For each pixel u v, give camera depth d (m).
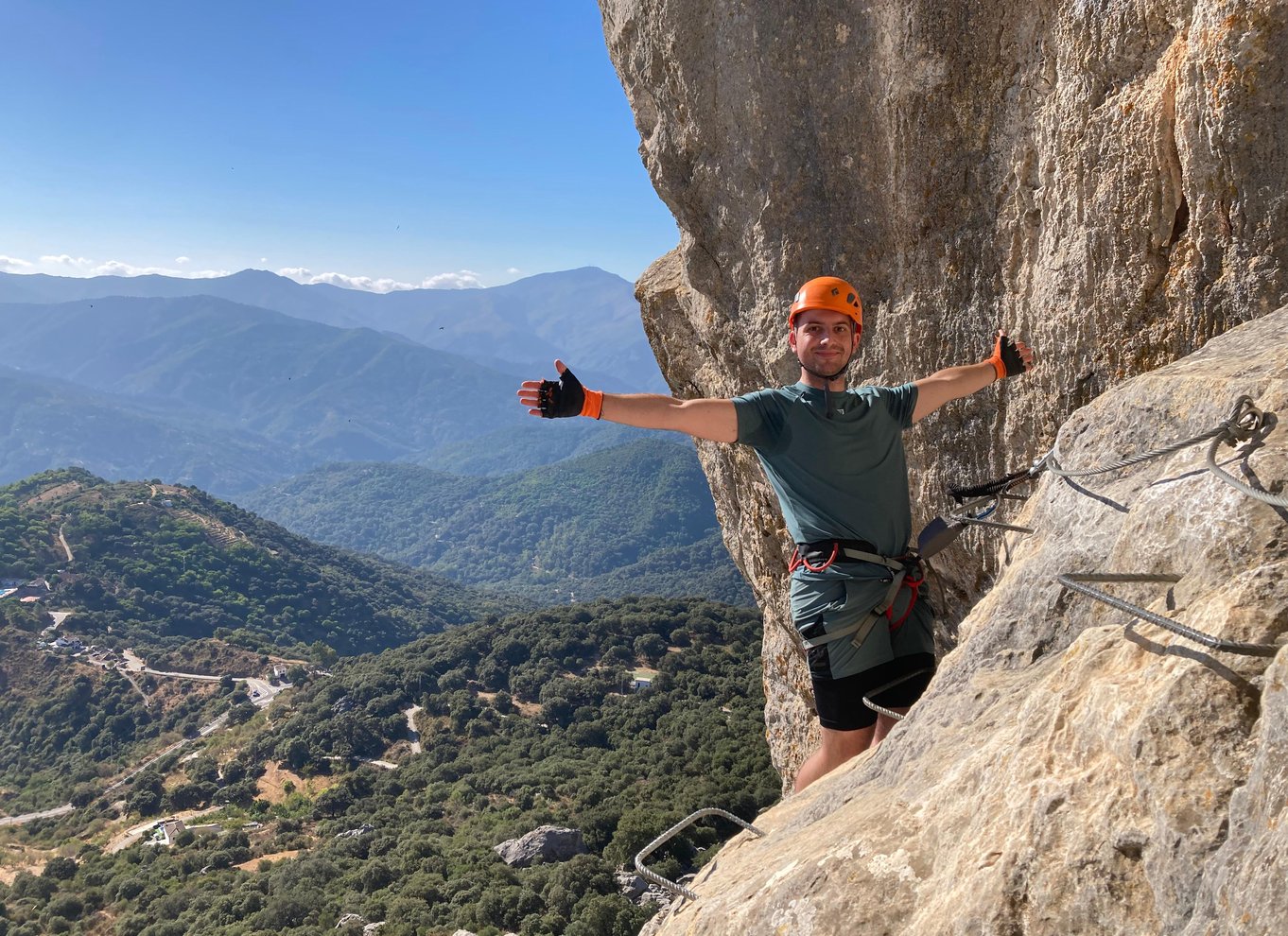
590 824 65.00
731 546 10.14
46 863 87.69
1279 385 1.96
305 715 116.38
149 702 143.38
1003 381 4.50
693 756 85.31
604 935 46.44
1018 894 1.38
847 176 5.39
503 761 99.12
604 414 2.66
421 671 124.81
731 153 6.14
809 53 5.26
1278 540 1.62
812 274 5.86
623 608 139.12
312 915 58.78
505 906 51.41
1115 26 3.55
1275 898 0.96
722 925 2.10
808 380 2.91
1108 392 2.82
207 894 66.44
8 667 153.38
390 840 73.88
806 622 2.98
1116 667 1.57
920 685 3.03
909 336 5.11
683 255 7.28
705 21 5.84
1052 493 2.75
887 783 2.31
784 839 2.50
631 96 7.11
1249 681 1.26
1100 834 1.32
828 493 2.89
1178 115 3.21
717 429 2.80
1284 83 2.87
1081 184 3.79
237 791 99.94
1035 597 2.42
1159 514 1.97
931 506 5.19
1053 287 4.04
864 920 1.71
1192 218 3.31
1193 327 3.41
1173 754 1.27
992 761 1.74
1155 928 1.18
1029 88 4.16
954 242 4.75
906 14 4.55
